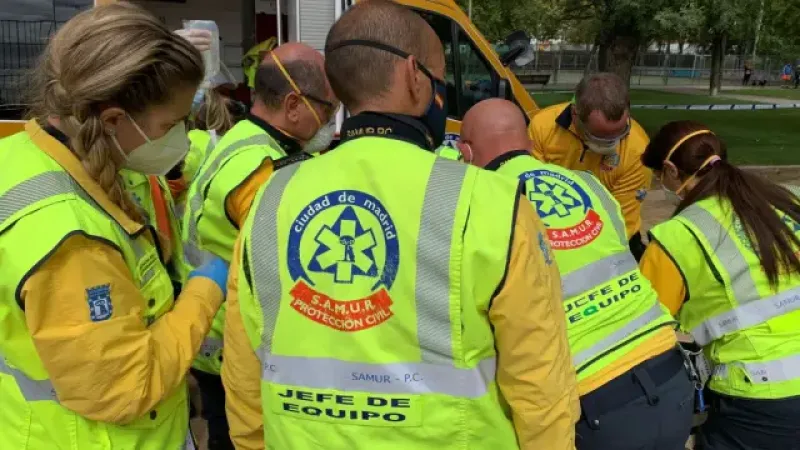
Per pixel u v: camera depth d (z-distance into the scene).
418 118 1.31
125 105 1.33
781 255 2.03
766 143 13.52
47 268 1.24
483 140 2.10
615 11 10.48
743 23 10.62
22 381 1.39
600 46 12.29
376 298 1.20
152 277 1.49
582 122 3.49
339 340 1.22
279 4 4.87
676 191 2.36
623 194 3.88
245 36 6.08
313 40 4.69
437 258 1.17
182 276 1.88
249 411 1.44
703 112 19.69
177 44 1.36
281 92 2.15
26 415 1.40
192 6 5.88
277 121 2.20
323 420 1.25
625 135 3.52
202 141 2.93
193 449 1.75
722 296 2.09
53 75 1.31
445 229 1.17
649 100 24.58
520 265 1.18
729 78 42.62
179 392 1.59
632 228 3.99
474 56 5.36
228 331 1.40
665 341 1.95
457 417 1.21
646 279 2.05
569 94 25.59
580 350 1.87
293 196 1.28
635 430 1.85
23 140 1.40
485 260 1.16
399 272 1.18
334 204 1.23
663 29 10.12
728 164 2.20
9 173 1.34
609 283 1.92
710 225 2.09
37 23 3.78
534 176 1.98
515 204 1.20
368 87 1.27
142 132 1.38
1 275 1.26
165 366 1.41
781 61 37.25
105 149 1.33
